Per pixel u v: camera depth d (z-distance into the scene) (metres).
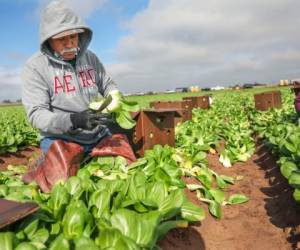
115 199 0.99
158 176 1.31
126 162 1.48
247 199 1.54
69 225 0.86
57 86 1.42
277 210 1.44
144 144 1.74
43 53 1.37
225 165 2.12
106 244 0.78
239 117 4.16
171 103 3.29
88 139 1.49
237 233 1.30
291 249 1.18
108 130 1.59
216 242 1.23
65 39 1.32
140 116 1.74
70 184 1.09
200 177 1.58
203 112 4.46
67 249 0.74
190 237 1.17
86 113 1.29
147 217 0.93
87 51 1.55
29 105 1.36
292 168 1.43
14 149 2.55
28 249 0.69
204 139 2.38
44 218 0.87
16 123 4.17
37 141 2.89
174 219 1.08
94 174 1.36
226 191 1.70
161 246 1.04
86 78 1.49
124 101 1.43
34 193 1.03
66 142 1.39
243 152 2.36
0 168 2.26
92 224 0.88
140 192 1.05
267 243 1.24
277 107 4.76
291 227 1.27
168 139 1.89
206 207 1.40
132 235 0.82
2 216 0.74
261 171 2.04
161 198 1.04
